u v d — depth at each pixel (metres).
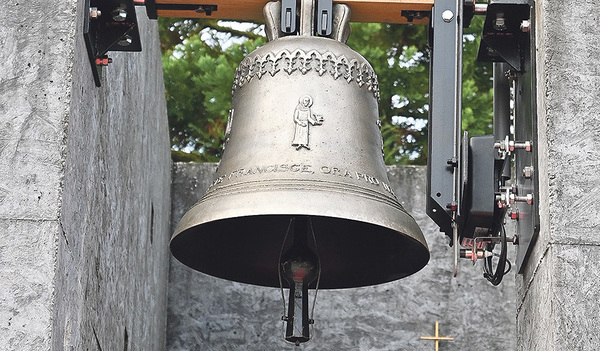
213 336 8.95
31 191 5.02
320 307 8.95
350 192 5.42
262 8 5.95
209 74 11.94
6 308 4.87
